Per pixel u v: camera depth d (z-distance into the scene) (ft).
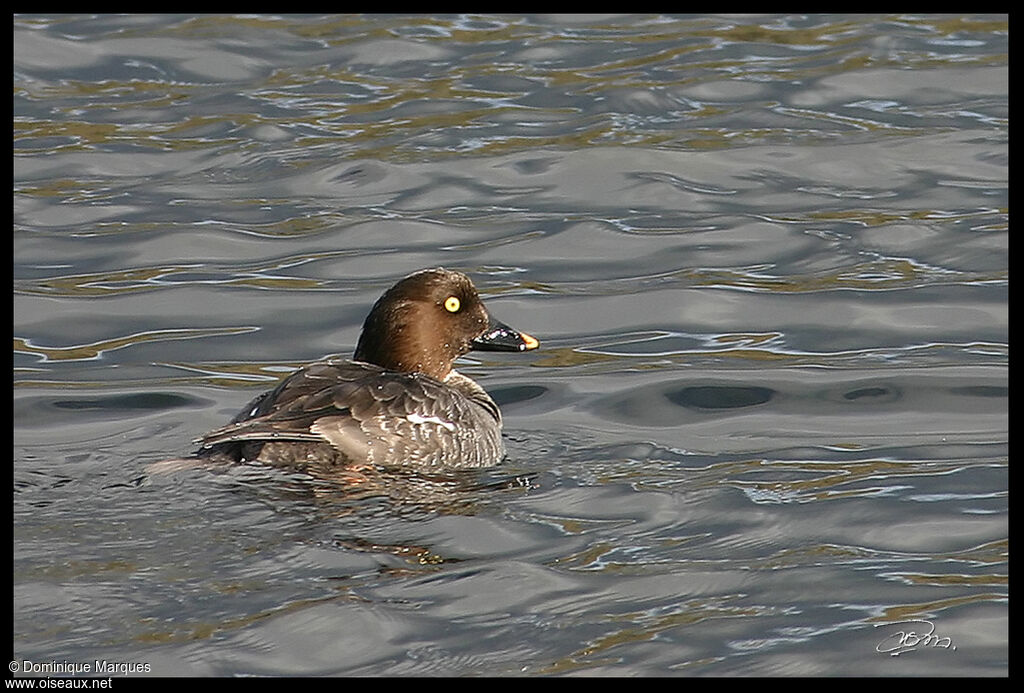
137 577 33.06
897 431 44.50
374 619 31.58
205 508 36.68
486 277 57.31
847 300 54.75
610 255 59.16
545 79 76.69
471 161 67.56
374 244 60.13
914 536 36.58
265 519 36.14
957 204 63.26
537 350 51.57
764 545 35.99
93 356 50.39
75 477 39.19
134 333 52.34
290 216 62.49
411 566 34.19
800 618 32.35
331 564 34.06
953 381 48.03
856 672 30.35
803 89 75.10
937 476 40.65
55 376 48.57
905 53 79.30
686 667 30.35
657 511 37.86
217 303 54.80
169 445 42.80
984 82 75.72
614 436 44.27
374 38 81.87
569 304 54.95
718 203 63.87
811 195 64.59
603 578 33.91
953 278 56.49
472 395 44.45
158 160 67.97
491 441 41.81
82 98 74.43
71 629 30.91
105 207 63.05
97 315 53.62
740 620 32.22
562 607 32.58
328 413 39.52
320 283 56.54
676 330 52.90
